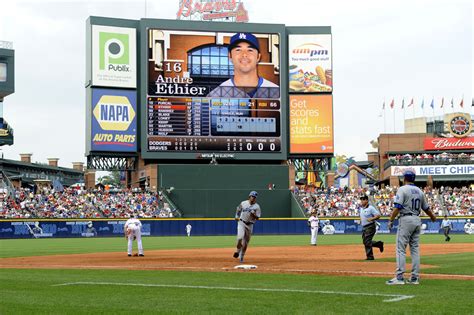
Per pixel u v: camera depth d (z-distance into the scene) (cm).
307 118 6588
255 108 6384
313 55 6612
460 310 972
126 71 6303
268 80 6425
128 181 7294
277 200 6362
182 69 6294
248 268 1712
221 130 6325
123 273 1642
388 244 3672
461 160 7069
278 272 1617
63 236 5469
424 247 3155
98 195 6400
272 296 1129
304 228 5853
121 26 6303
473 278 1417
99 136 6228
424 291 1186
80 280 1457
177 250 3180
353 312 958
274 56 6431
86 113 6412
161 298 1124
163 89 6250
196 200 6266
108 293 1202
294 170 6494
